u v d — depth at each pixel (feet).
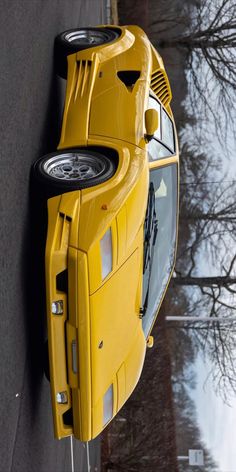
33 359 18.78
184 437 76.59
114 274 16.51
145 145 18.33
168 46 68.44
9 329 15.83
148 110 18.45
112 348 17.25
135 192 17.01
